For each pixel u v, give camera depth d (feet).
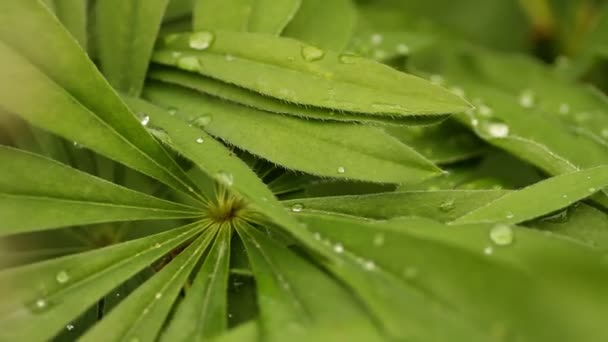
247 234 0.82
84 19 0.88
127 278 0.81
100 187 0.83
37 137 0.87
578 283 0.75
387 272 0.76
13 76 0.82
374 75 0.84
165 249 0.82
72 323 0.83
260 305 0.77
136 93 0.87
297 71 0.85
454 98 0.83
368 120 0.83
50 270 0.81
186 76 0.87
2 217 0.81
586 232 0.82
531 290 0.74
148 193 0.87
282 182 0.85
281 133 0.84
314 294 0.77
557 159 0.86
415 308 0.75
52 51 0.82
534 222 0.82
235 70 0.86
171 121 0.85
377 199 0.83
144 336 0.79
